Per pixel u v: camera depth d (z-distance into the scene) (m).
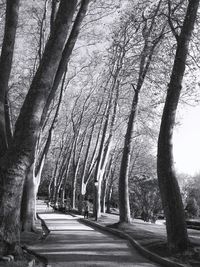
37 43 31.84
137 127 35.19
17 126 12.88
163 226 32.38
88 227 31.19
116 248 18.70
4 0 25.23
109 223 33.72
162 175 16.17
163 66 22.22
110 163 61.19
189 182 78.44
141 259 15.59
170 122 16.44
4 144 13.76
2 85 14.35
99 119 53.03
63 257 15.20
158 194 43.25
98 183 39.56
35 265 12.30
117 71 31.36
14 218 12.51
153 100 23.14
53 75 13.16
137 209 43.22
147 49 22.17
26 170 12.82
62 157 78.69
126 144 29.00
